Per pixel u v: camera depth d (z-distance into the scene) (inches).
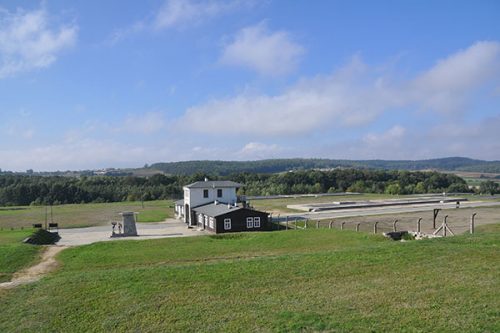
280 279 776.9
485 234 1186.0
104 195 4901.6
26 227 2488.9
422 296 636.1
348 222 2461.9
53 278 888.9
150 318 625.9
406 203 3572.8
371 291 676.7
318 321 567.8
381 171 6402.6
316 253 975.0
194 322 601.6
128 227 2064.5
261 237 1562.5
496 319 538.3
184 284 772.6
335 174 6092.5
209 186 2596.0
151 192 5059.1
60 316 658.2
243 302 666.2
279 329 554.3
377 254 916.6
